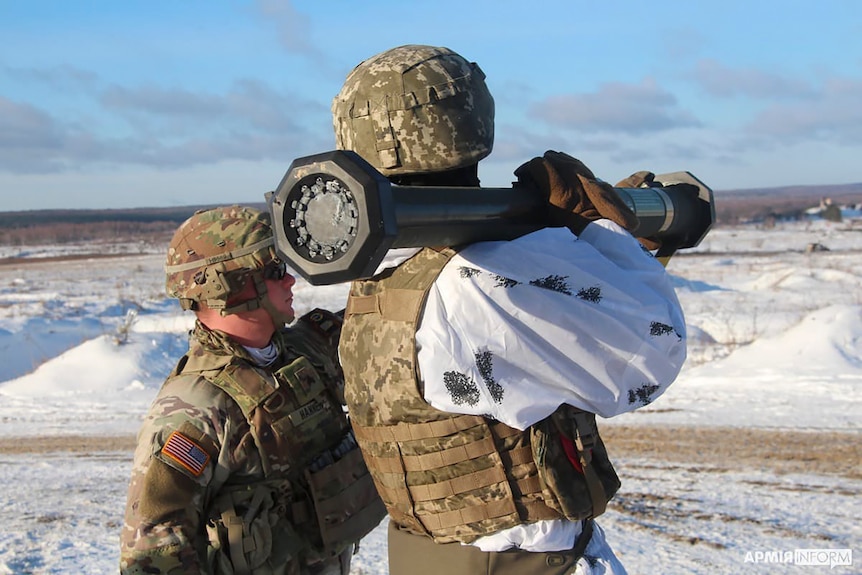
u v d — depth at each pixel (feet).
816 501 19.29
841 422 26.78
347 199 4.60
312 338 8.18
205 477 6.93
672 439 25.76
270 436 7.19
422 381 5.83
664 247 7.73
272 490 7.23
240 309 7.29
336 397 7.84
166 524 6.75
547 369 5.74
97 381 39.86
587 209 6.14
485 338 5.65
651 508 18.98
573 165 6.19
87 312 63.26
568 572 6.20
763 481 21.12
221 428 7.03
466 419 5.86
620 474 22.22
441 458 5.96
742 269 86.28
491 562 6.05
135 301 69.36
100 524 18.85
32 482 23.67
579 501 6.00
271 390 7.29
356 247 4.53
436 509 6.10
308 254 4.75
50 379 39.83
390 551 6.72
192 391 7.14
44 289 91.25
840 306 38.55
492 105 6.32
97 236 296.10
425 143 5.84
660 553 15.98
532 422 5.75
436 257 5.91
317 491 7.36
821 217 296.30
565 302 5.69
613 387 5.90
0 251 205.26
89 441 29.78
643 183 7.60
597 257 5.84
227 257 7.24
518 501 5.93
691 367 37.29
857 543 16.35
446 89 5.88
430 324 5.75
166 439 6.89
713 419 27.89
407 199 4.92
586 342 5.78
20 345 48.16
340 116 6.18
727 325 46.14
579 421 6.14
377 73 6.00
